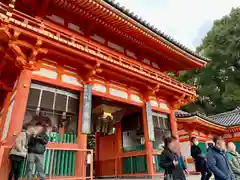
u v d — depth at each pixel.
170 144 5.12
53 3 10.29
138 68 12.04
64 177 8.34
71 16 11.27
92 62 9.94
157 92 14.15
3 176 6.72
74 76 10.31
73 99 10.14
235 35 40.62
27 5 10.17
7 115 9.13
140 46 13.84
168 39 13.09
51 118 11.19
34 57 8.56
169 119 14.99
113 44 13.50
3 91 11.27
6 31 7.37
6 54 8.45
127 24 11.22
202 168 8.55
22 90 8.14
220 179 5.16
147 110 13.14
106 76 11.51
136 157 13.01
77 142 9.30
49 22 10.59
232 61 40.69
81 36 11.76
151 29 12.09
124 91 12.60
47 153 8.27
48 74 9.38
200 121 18.56
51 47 8.77
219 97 40.53
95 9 10.12
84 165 8.84
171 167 4.84
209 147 5.86
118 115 14.92
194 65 16.02
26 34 7.77
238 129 21.05
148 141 12.47
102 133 16.61
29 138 6.45
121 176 13.40
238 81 39.97
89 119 9.79
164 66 16.45
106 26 11.76
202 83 44.41
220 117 27.70
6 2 9.44
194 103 43.94
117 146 14.66
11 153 5.87
